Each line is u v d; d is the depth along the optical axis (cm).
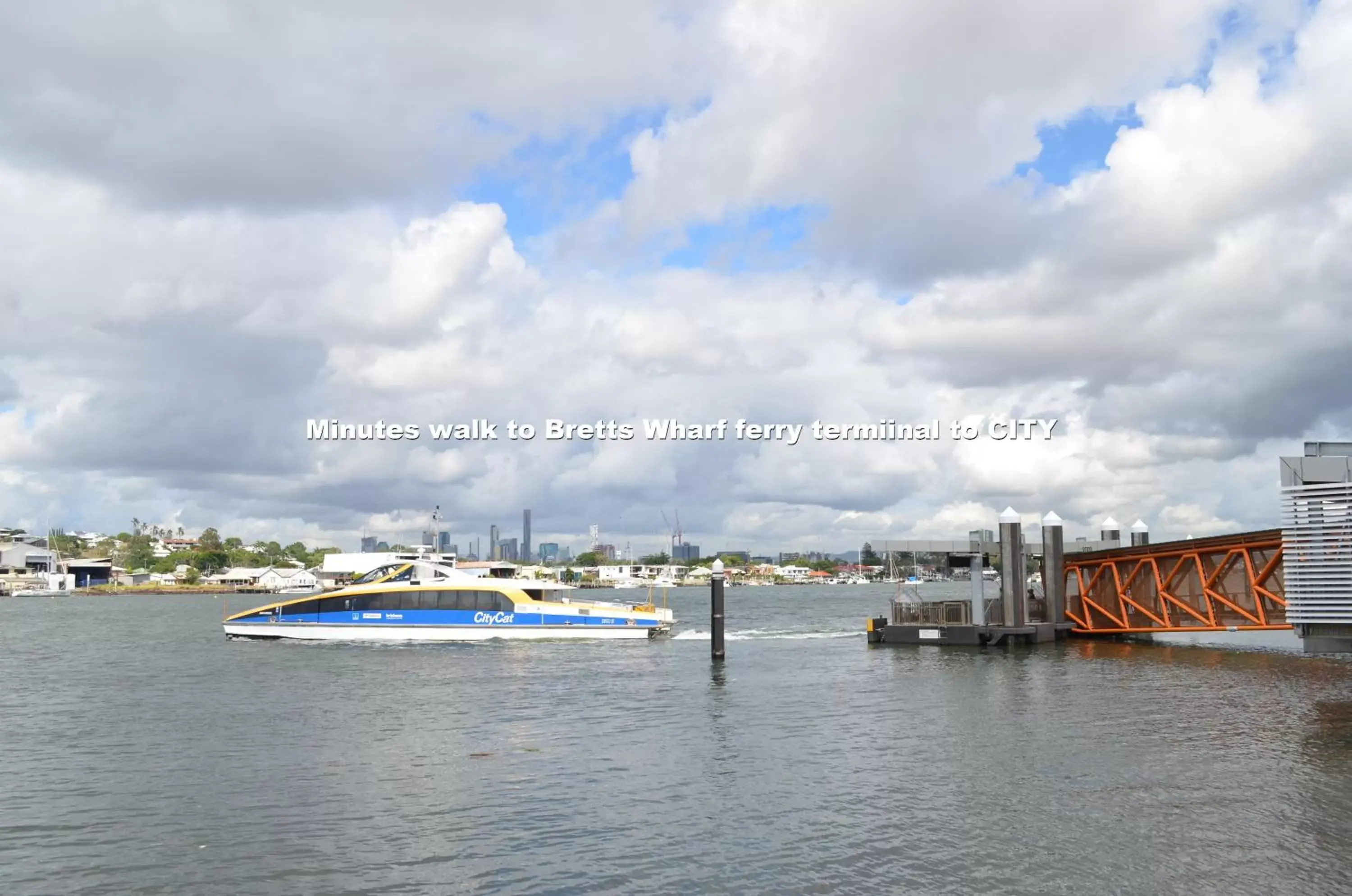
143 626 10012
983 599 5591
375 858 1850
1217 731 2898
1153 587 5256
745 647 5916
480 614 6206
